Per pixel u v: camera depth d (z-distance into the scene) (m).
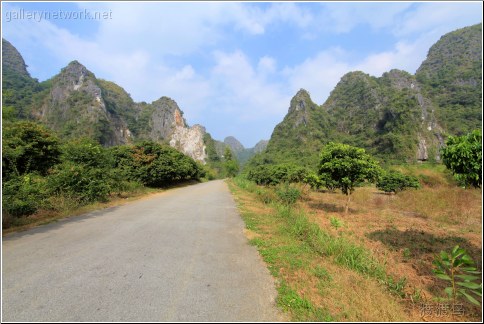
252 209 10.94
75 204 9.74
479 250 5.70
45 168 11.62
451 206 10.80
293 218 8.04
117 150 21.45
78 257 4.71
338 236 6.51
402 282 3.85
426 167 26.55
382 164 67.00
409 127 75.81
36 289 3.51
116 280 3.81
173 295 3.42
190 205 12.09
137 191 17.55
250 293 3.52
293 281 3.90
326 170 9.79
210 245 5.62
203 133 136.25
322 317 3.03
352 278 4.06
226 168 82.44
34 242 5.60
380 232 7.16
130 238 6.03
